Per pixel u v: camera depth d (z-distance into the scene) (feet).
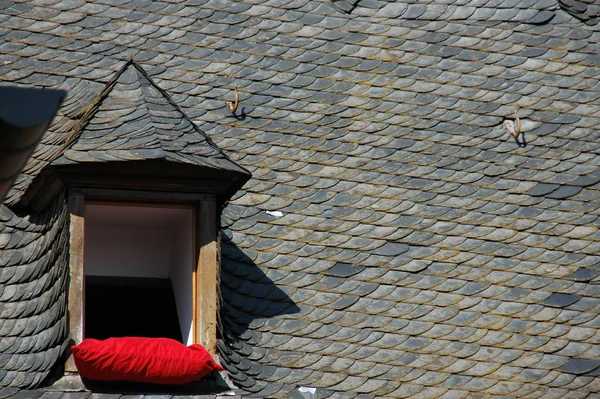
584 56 139.64
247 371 104.58
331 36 136.15
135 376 98.58
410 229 119.55
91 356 96.99
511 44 139.54
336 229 118.11
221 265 111.24
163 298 118.93
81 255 102.12
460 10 141.08
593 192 126.52
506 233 120.98
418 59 136.46
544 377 109.81
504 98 134.41
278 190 120.57
